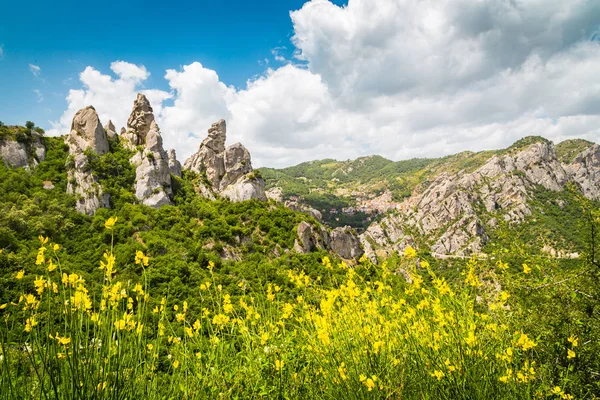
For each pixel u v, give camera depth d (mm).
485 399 3256
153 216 51688
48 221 38438
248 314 4770
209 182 75250
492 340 3775
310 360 4199
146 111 69500
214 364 3959
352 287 4398
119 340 2873
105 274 3027
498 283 4531
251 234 56531
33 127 58094
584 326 4023
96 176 54375
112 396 2729
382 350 3748
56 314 2613
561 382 3637
